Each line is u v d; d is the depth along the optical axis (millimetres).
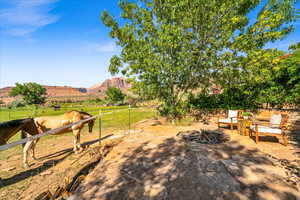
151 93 8852
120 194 2307
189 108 12367
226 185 2461
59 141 5914
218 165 3186
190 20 7500
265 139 5227
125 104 35750
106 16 7625
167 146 4562
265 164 3205
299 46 8812
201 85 9922
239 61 7914
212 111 11594
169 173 2900
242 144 4695
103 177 2818
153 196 2238
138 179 2717
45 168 3506
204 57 7711
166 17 7980
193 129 7047
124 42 8117
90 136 6648
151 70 7340
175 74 7977
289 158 3520
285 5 6398
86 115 4766
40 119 3961
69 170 3377
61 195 2373
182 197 2197
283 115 5133
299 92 8430
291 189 2312
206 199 2141
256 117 8383
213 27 7531
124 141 5238
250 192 2268
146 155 3854
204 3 6820
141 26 8383
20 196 2459
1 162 3926
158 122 9625
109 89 43781
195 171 2949
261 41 7242
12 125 3244
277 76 9211
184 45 7773
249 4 7027
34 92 45406
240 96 10695
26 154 3598
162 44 7125
